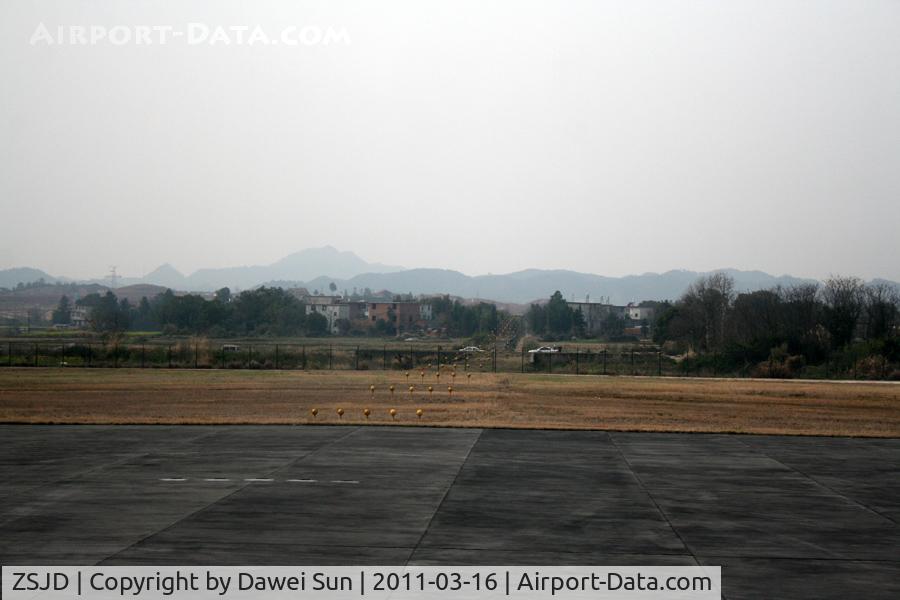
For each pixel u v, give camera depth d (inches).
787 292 3376.0
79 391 1601.9
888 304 3142.2
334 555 460.8
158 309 7258.9
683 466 777.6
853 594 400.5
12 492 631.8
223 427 1048.2
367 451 848.3
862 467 783.1
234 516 552.7
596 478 709.3
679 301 4099.4
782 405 1487.5
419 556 460.1
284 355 2901.1
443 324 6579.7
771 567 445.7
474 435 983.6
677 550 478.3
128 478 692.7
